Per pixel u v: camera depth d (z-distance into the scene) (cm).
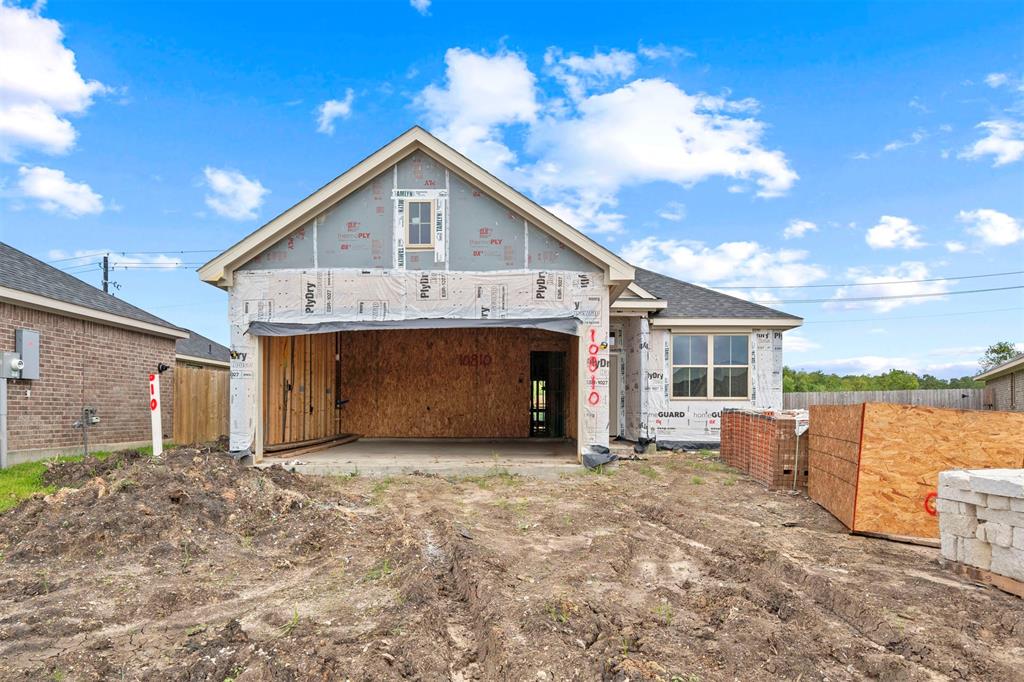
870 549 648
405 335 1606
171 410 1694
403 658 395
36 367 1170
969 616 475
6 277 1155
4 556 594
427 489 961
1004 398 2073
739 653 403
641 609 486
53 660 397
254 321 1130
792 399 2262
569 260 1131
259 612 483
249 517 734
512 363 1606
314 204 1116
